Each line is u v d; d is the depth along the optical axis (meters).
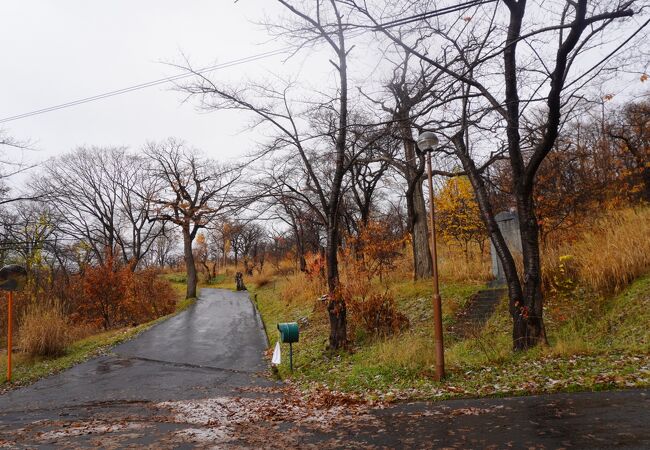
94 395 10.64
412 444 5.54
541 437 5.32
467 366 9.52
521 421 6.00
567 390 7.25
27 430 7.38
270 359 14.71
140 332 20.78
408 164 16.58
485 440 5.43
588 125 25.47
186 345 17.66
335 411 7.72
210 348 17.02
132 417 8.09
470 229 20.69
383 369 10.09
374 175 26.80
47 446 6.30
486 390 7.75
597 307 12.30
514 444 5.19
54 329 16.69
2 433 7.20
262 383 11.47
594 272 13.20
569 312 12.59
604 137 23.50
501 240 10.59
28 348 16.19
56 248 26.58
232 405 8.82
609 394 6.82
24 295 23.73
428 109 10.27
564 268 14.02
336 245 13.43
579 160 21.73
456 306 14.73
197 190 35.59
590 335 11.12
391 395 8.23
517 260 15.75
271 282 40.94
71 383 12.17
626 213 16.89
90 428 7.30
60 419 8.27
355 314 13.80
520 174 10.45
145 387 11.31
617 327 10.98
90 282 25.22
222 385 11.34
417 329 13.64
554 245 16.62
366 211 28.02
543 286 13.96
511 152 10.50
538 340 9.98
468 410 6.81
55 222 36.03
